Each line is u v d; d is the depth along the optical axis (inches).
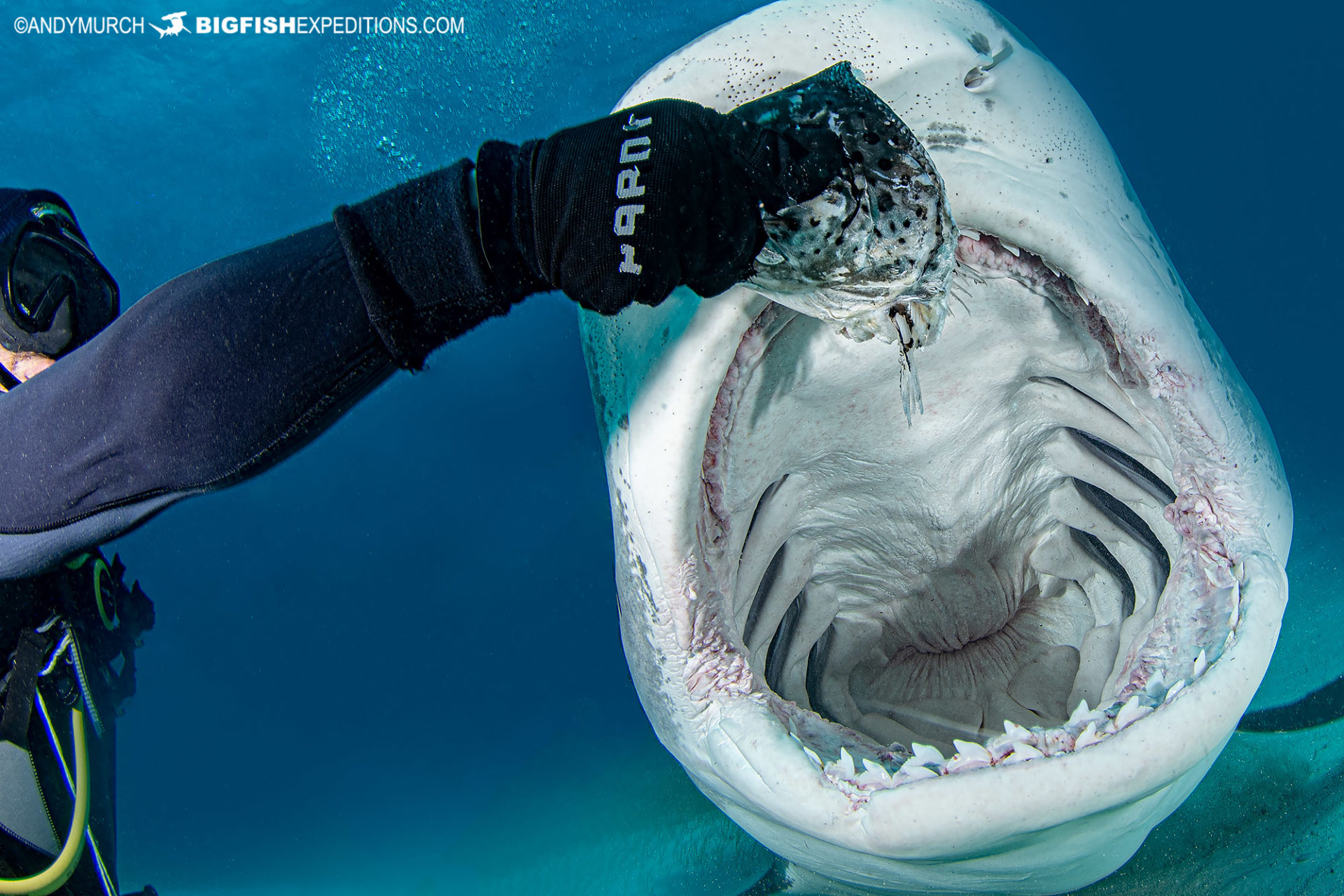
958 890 71.6
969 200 48.7
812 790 52.7
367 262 26.3
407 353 27.5
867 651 88.7
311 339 27.0
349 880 255.9
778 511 74.7
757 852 123.1
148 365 27.4
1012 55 58.6
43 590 55.5
